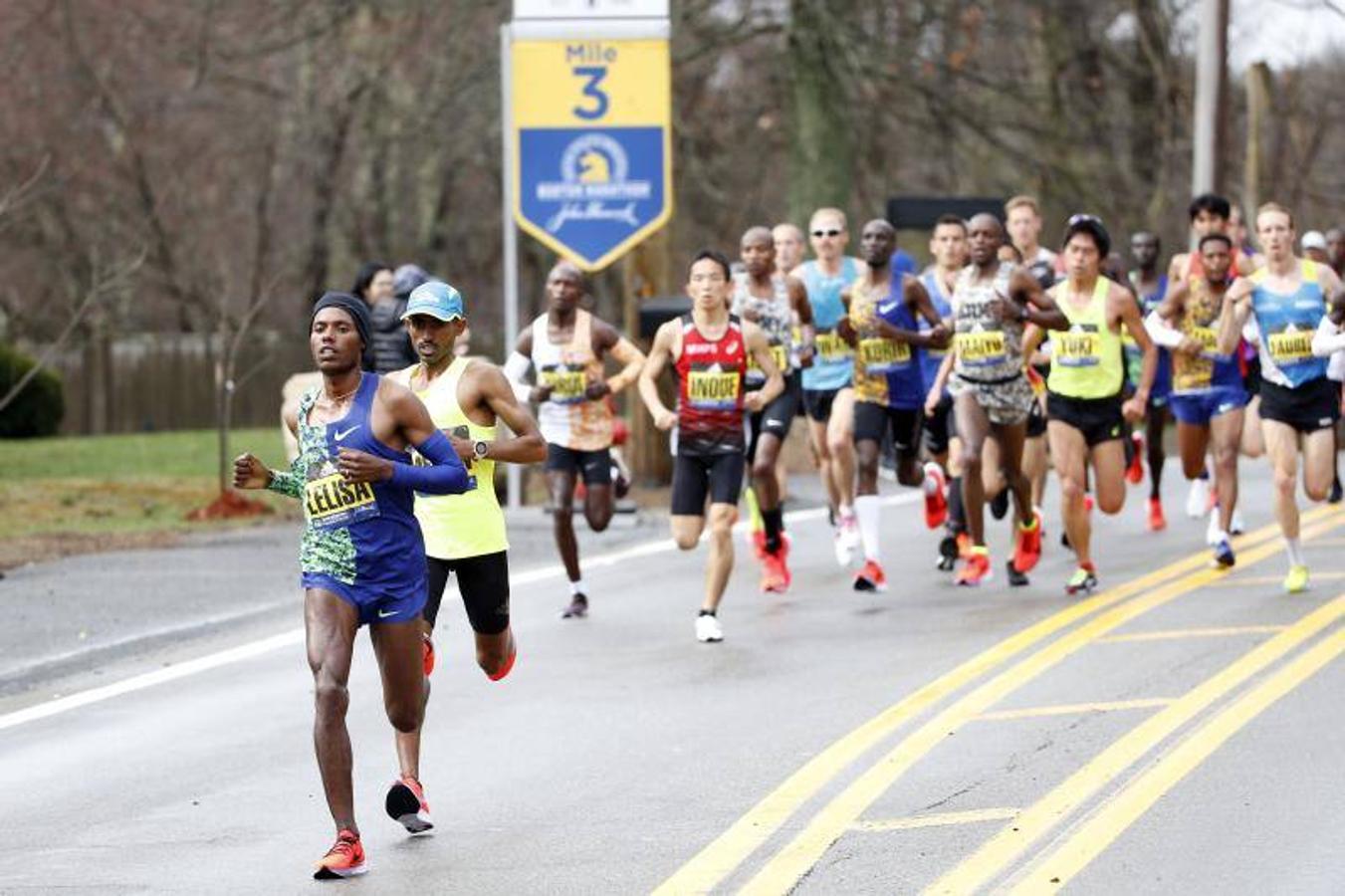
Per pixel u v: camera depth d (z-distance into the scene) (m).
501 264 131.75
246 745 27.61
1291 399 37.22
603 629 36.28
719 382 34.69
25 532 50.28
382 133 110.12
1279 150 118.19
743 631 35.69
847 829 22.34
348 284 119.25
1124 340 48.34
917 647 33.34
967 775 24.58
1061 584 39.78
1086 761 25.03
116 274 86.75
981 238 37.62
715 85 101.31
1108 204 95.69
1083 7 95.50
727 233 110.94
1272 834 21.67
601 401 37.69
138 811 24.17
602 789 24.61
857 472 40.41
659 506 55.81
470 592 26.09
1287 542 37.28
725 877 20.72
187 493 59.31
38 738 28.41
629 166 54.22
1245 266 44.94
